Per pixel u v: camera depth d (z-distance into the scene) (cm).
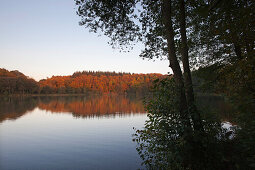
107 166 660
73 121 1841
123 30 649
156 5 585
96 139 1095
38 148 938
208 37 722
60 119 1986
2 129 1461
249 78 290
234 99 288
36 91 9888
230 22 374
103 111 2761
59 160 756
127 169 611
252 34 320
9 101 5097
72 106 3756
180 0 505
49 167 682
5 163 731
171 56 447
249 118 263
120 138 1103
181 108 386
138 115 2261
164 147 400
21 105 3862
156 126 396
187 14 619
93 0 556
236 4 405
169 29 457
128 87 11944
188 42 668
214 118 388
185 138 352
